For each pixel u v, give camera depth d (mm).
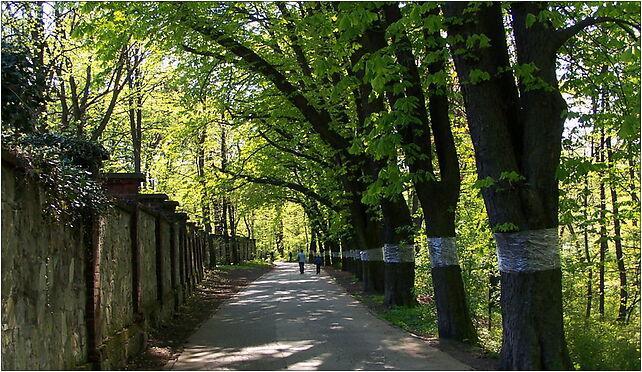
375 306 16188
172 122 25719
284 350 9703
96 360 7098
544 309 7301
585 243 17781
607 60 10078
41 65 6020
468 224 14016
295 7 16875
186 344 10531
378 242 20469
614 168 13438
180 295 16375
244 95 19406
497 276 14227
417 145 10586
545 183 7473
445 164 10703
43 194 5617
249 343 10500
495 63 8039
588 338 10016
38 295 5441
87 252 7168
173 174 30031
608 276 20312
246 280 30422
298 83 17719
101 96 18859
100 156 7449
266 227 73562
